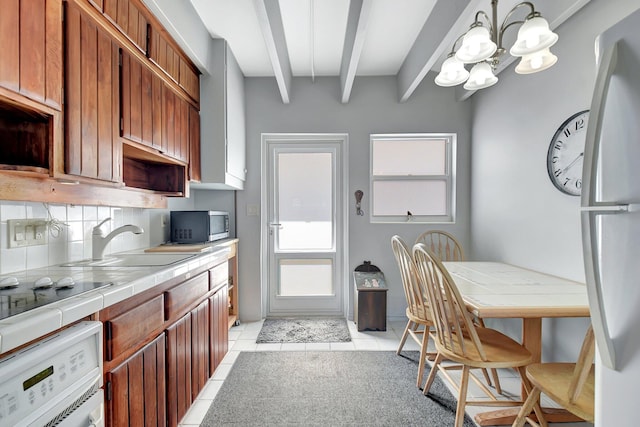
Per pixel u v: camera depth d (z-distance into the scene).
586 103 1.77
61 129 1.12
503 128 2.57
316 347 2.56
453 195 3.23
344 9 2.15
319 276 3.39
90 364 0.94
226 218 2.91
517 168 2.39
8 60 0.91
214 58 2.48
